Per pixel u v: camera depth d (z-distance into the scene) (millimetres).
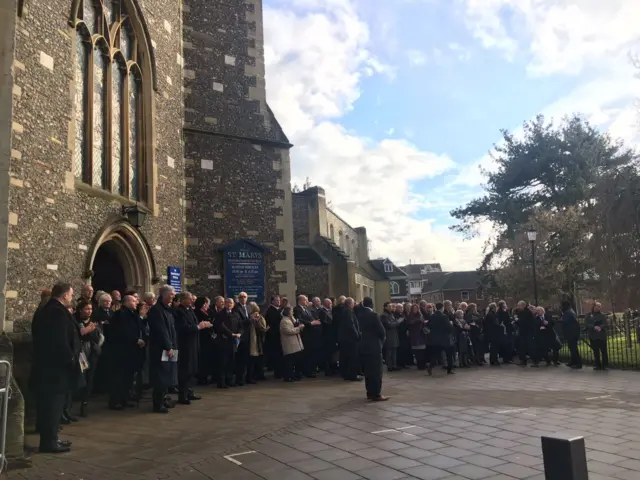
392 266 52594
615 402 8047
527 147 28688
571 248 23625
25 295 7617
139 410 7730
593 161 25906
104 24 10539
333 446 5664
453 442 5781
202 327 8938
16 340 7258
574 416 7031
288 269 14695
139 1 11641
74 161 9211
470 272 64812
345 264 27656
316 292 26172
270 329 11602
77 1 9250
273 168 14914
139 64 11789
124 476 4719
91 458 5285
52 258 8266
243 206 14258
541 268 24750
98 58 10398
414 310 13391
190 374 8336
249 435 6109
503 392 9164
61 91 8719
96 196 9625
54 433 5547
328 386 10148
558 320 15266
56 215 8422
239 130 14562
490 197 29625
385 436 6070
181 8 14102
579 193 25609
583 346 16422
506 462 5035
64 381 5672
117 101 11055
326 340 12016
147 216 11359
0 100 6168
